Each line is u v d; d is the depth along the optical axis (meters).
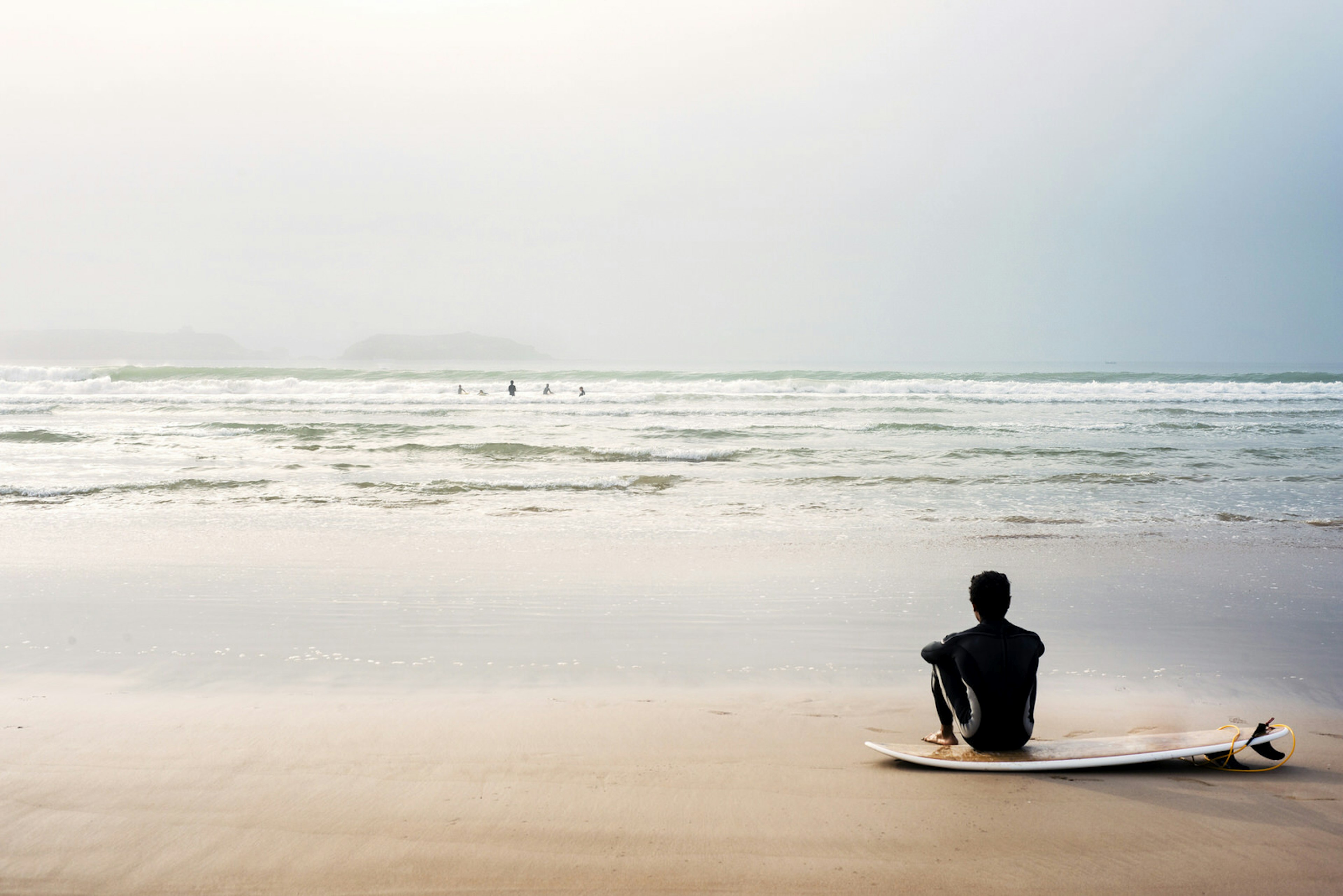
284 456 18.88
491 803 3.43
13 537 10.34
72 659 5.82
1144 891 2.73
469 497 13.69
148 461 18.09
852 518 11.90
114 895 2.72
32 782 3.62
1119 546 10.05
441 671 5.64
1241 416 30.38
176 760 3.91
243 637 6.40
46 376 50.84
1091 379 60.06
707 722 4.60
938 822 3.24
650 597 7.70
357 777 3.71
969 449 20.02
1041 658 5.95
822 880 2.80
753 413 32.59
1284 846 3.04
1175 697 5.08
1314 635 6.52
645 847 3.04
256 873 2.85
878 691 5.24
